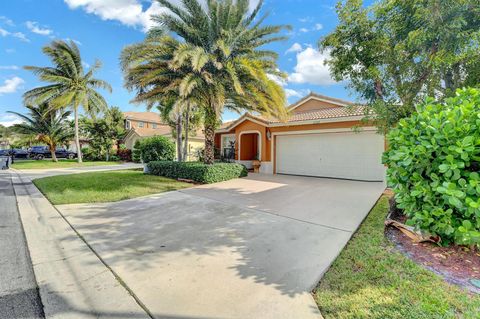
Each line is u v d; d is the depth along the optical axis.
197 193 8.28
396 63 5.56
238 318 2.27
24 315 2.38
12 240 4.28
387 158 4.13
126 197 7.62
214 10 9.91
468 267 3.07
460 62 5.34
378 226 4.71
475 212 2.74
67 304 2.54
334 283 2.81
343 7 5.84
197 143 27.16
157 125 37.53
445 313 2.25
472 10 4.24
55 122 24.91
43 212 6.03
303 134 13.17
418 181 3.41
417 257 3.39
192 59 8.78
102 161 27.45
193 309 2.40
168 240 4.20
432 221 3.25
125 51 9.94
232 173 11.70
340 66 6.19
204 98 10.65
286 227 4.80
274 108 10.91
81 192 8.33
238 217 5.50
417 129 3.59
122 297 2.63
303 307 2.41
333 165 12.06
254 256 3.55
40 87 21.45
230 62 9.88
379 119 5.97
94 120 26.02
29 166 19.75
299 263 3.31
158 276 3.03
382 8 5.28
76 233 4.58
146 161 17.02
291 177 12.45
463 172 3.03
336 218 5.34
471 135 2.98
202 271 3.14
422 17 4.56
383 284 2.75
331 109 15.37
